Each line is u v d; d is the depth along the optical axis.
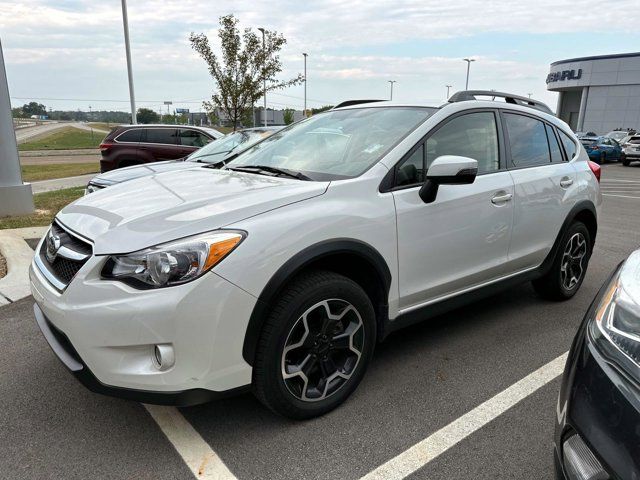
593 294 4.68
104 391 2.21
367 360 2.82
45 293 2.40
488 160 3.50
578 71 42.44
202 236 2.20
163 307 2.09
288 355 2.51
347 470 2.30
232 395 2.33
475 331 3.81
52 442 2.48
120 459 2.36
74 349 2.24
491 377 3.13
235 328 2.23
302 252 2.38
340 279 2.56
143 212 2.44
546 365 3.30
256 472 2.28
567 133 4.34
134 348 2.14
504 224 3.49
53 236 2.64
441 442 2.50
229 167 3.48
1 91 7.79
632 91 39.47
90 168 21.80
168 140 11.51
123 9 17.05
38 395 2.90
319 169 3.03
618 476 1.46
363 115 3.55
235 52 15.65
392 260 2.82
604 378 1.62
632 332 1.62
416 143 3.02
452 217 3.10
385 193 2.81
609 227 8.20
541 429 2.62
